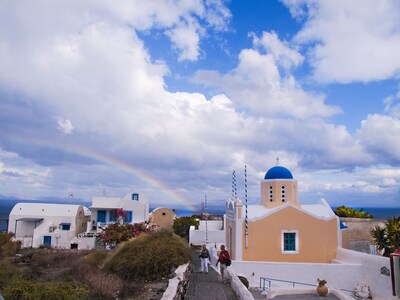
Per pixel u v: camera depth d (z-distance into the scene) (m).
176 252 21.59
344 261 26.83
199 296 16.02
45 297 13.26
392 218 28.17
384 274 23.12
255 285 24.86
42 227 47.59
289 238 28.33
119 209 53.09
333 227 28.47
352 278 24.83
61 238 46.56
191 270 22.52
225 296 16.02
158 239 22.31
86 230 56.69
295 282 24.98
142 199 61.91
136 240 22.48
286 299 21.08
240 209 28.47
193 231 46.38
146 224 43.88
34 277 20.06
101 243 46.56
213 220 57.72
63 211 52.56
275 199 30.86
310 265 25.22
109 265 21.62
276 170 31.50
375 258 23.95
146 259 20.33
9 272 19.84
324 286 21.97
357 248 32.28
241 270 25.41
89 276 18.78
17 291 13.52
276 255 27.95
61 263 29.00
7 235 36.09
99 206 54.62
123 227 41.16
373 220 37.09
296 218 28.34
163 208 64.69
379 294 23.27
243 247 28.02
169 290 13.58
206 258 22.97
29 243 46.81
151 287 17.66
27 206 53.00
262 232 28.17
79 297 13.88
